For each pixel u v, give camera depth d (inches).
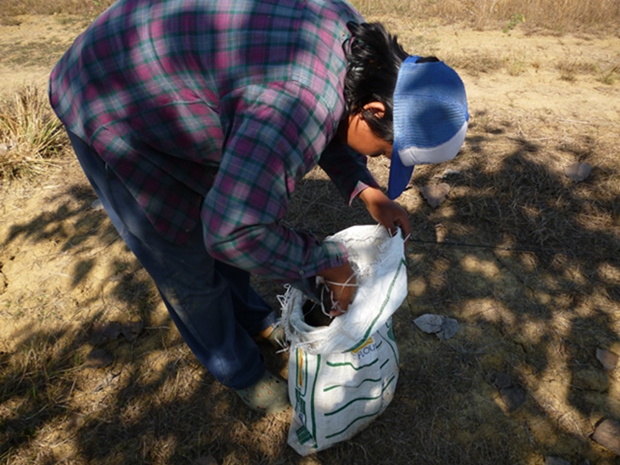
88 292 98.1
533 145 122.6
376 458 72.5
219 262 72.8
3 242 110.9
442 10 241.9
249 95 43.1
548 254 97.8
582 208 105.8
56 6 291.6
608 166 113.8
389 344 70.4
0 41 251.1
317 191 115.9
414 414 76.9
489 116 139.8
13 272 103.3
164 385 82.2
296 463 72.6
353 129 49.2
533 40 205.5
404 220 66.5
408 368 82.3
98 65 49.1
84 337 89.8
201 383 82.3
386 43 44.7
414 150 44.6
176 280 61.6
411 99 43.0
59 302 96.3
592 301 89.6
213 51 45.3
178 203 55.3
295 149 42.4
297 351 67.2
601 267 94.8
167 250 58.9
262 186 41.7
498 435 73.8
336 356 64.3
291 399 73.7
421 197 111.8
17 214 118.3
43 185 127.0
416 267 97.3
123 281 99.4
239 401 79.8
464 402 77.7
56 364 85.5
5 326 92.4
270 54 43.5
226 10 45.0
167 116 48.7
